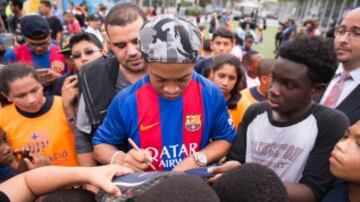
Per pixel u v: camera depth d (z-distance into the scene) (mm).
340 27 2213
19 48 3445
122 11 1626
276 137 1424
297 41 1286
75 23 9898
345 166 1041
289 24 18500
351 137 1057
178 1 33406
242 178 824
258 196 784
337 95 2180
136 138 1425
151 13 19375
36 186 949
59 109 2021
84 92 1759
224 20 23516
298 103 1315
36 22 3289
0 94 1971
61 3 13688
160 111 1384
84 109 1775
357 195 1100
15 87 1819
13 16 8352
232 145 1577
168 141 1420
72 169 912
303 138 1353
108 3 16578
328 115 1342
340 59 2166
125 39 1611
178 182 627
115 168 913
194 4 43312
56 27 7496
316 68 1259
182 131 1423
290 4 47500
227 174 876
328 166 1275
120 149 1544
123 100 1417
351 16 2117
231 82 2533
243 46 9148
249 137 1532
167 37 1104
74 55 2674
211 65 2801
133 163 1191
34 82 1869
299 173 1371
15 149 1800
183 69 1154
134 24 1606
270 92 1348
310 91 1314
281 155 1413
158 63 1130
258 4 44031
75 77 2045
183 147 1448
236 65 2549
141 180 810
